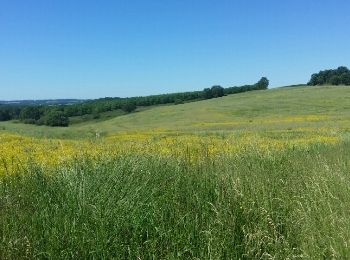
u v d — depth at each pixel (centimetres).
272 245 538
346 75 13162
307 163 903
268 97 9212
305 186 727
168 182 663
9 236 528
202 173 695
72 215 562
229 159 848
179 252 521
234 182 628
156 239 543
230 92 13925
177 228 562
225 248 531
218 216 569
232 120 6331
